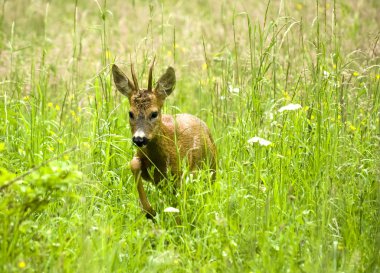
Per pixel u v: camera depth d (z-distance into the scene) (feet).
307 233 33.58
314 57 49.98
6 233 28.91
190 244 32.96
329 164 38.06
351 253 32.42
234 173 38.63
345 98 42.91
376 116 42.16
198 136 40.55
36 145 40.32
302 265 30.76
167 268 30.86
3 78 51.21
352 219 34.24
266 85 45.19
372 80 45.42
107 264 30.40
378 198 34.99
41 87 48.91
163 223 35.53
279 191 36.50
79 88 50.08
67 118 46.75
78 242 31.17
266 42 50.29
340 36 54.65
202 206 35.63
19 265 28.14
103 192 37.96
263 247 31.07
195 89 54.13
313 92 42.42
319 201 35.53
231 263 30.86
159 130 38.22
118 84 40.09
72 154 39.11
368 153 39.83
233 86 46.29
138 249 32.19
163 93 39.01
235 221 34.24
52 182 29.32
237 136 41.83
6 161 38.09
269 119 41.91
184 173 36.99
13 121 42.16
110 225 33.24
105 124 41.86
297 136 40.52
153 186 39.86
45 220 34.14
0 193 32.27
